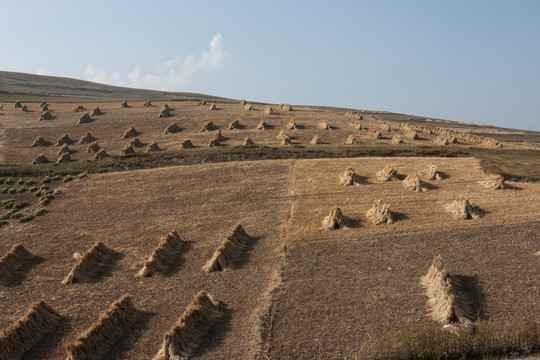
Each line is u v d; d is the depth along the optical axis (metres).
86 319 29.72
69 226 47.03
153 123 95.06
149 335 27.27
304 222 43.69
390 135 84.25
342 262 35.22
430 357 23.42
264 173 58.88
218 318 28.50
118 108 115.00
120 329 27.56
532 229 38.12
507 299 28.47
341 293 30.58
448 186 50.44
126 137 86.00
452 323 26.23
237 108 113.12
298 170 59.25
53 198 54.69
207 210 49.06
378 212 42.72
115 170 63.81
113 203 52.34
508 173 53.69
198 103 128.75
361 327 26.50
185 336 25.56
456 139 78.69
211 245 40.78
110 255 40.03
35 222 48.41
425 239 37.97
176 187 55.88
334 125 91.88
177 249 40.22
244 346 25.30
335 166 59.94
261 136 82.00
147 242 42.41
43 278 36.50
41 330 27.95
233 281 33.75
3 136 88.25
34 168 63.94
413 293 29.95
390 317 27.33
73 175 62.00
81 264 36.53
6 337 25.73
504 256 34.12
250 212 47.72
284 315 28.27
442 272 29.59
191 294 32.34
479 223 40.00
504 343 23.70
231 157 66.94
